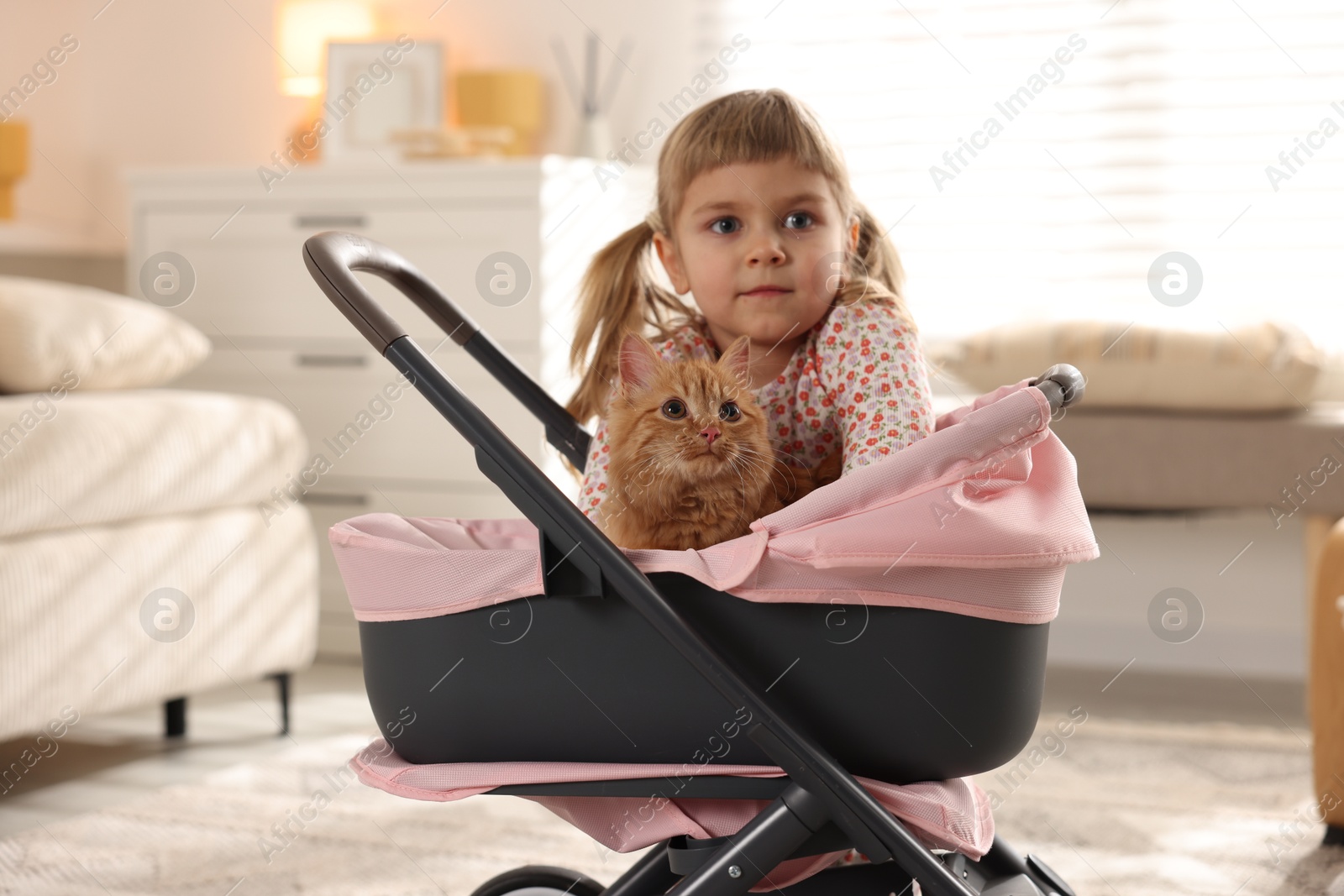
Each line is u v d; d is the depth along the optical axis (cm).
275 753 215
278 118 348
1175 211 294
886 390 110
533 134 329
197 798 189
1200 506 238
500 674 94
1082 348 243
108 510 197
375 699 99
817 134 119
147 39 358
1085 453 243
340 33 336
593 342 150
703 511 104
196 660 213
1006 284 304
